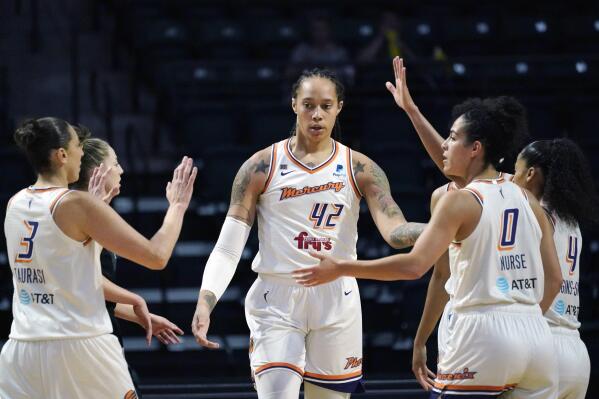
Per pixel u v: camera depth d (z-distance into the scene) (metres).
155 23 21.52
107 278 8.31
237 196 8.16
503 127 7.24
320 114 7.97
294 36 21.23
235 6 22.88
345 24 21.12
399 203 15.39
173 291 15.01
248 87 19.39
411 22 21.02
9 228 7.39
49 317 7.23
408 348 13.23
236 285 15.19
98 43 22.34
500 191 7.14
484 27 21.00
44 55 21.84
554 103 17.89
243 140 18.14
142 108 21.58
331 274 6.90
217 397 10.98
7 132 18.92
